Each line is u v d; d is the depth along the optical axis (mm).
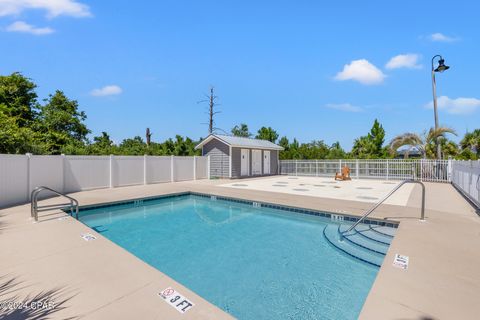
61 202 8836
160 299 2869
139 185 14031
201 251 5531
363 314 2578
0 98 16609
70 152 17375
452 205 8234
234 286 4043
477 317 2537
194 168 17625
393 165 17328
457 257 3996
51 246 4539
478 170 7473
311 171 21188
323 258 5109
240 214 8766
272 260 5031
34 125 17438
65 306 2705
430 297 2893
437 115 16250
